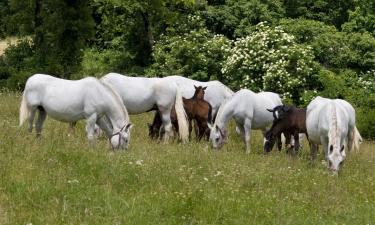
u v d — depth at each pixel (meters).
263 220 9.72
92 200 9.73
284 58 27.00
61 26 26.11
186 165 12.57
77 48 26.52
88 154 11.95
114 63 33.72
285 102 26.22
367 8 32.28
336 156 13.27
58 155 11.63
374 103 27.05
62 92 13.59
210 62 30.00
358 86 28.75
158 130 16.89
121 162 11.77
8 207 9.19
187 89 18.56
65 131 15.84
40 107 13.98
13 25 28.89
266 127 17.61
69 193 9.87
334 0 35.41
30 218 8.83
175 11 33.59
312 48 29.05
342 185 12.48
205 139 17.70
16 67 28.45
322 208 10.80
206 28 32.47
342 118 14.03
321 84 28.20
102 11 35.34
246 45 27.50
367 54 30.16
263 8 32.88
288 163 14.68
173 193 10.34
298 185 12.05
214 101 18.69
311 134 14.92
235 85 27.88
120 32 35.72
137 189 10.55
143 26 33.31
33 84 13.77
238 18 33.28
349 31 32.16
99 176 10.86
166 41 31.34
